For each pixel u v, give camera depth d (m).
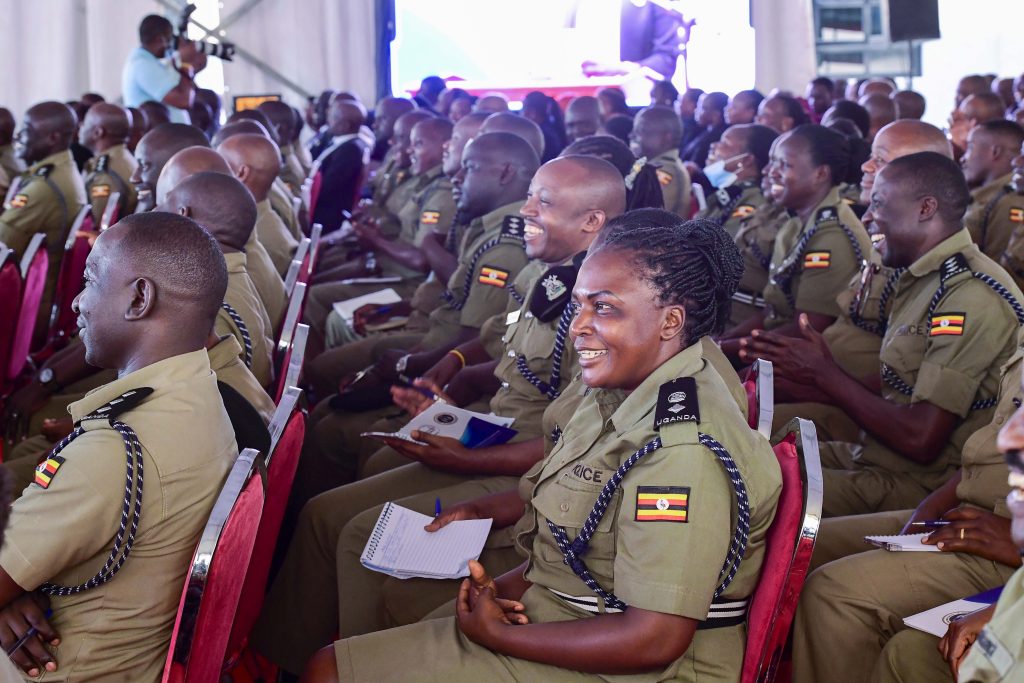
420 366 3.12
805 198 3.22
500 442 2.28
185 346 1.63
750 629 1.47
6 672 1.01
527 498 1.88
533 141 3.78
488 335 2.88
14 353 3.13
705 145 6.46
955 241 2.33
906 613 1.76
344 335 4.15
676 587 1.36
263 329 2.57
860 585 1.79
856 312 2.82
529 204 2.37
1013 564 1.77
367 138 6.54
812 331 2.38
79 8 9.40
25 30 9.35
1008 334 2.15
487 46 9.95
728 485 1.41
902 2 9.23
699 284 1.54
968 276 2.23
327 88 9.97
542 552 1.62
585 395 1.87
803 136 3.19
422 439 2.25
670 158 4.71
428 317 3.82
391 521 2.04
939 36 9.27
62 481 1.44
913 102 6.69
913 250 2.41
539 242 2.38
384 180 5.40
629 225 1.81
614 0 9.73
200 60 7.29
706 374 1.53
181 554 1.53
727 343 3.25
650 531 1.38
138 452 1.48
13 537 1.42
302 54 9.89
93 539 1.45
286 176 6.07
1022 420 1.01
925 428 2.19
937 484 2.25
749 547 1.45
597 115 5.76
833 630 1.78
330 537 2.29
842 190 3.60
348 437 3.13
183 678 1.41
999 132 3.87
